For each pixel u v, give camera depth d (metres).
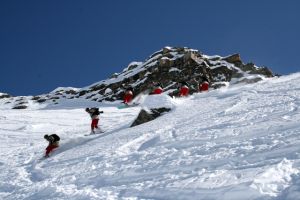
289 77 23.23
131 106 29.77
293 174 5.30
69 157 12.47
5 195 8.62
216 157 7.35
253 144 7.75
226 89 22.23
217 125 11.07
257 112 11.84
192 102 19.11
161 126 13.87
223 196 5.16
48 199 7.06
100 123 22.34
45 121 25.36
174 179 6.54
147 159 8.84
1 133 21.97
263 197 4.79
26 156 15.51
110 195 6.42
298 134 7.58
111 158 10.17
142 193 6.18
